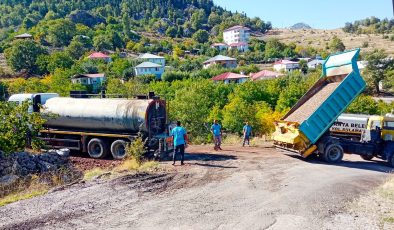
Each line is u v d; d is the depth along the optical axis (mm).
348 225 8219
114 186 11820
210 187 11664
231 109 36156
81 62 100875
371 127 17531
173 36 190750
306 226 8242
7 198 11383
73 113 18453
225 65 117375
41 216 9180
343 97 15680
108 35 143875
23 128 16547
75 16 191375
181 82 69625
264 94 48656
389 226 8070
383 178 12945
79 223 8688
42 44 135750
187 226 8406
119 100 18281
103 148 18219
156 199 10477
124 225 8539
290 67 111438
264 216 8953
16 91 60719
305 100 18141
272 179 12648
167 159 16750
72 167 15859
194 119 38031
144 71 99688
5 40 142125
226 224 8477
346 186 11633
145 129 17156
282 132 17266
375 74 83125
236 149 20344
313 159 16891
